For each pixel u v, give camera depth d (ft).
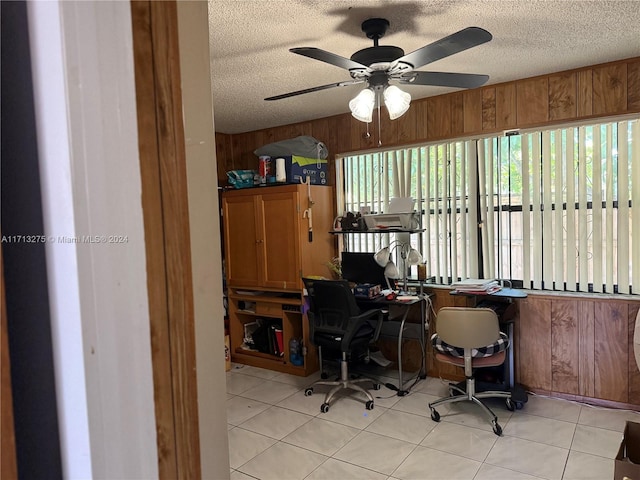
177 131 1.85
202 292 2.01
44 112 1.61
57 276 1.63
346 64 7.15
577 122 10.60
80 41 1.59
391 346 13.64
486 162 11.85
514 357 11.50
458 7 7.14
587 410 10.42
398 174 13.21
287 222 13.48
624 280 10.39
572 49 9.17
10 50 1.66
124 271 1.69
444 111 12.28
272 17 7.27
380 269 12.65
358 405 11.11
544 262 11.30
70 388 1.64
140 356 1.74
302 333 13.92
